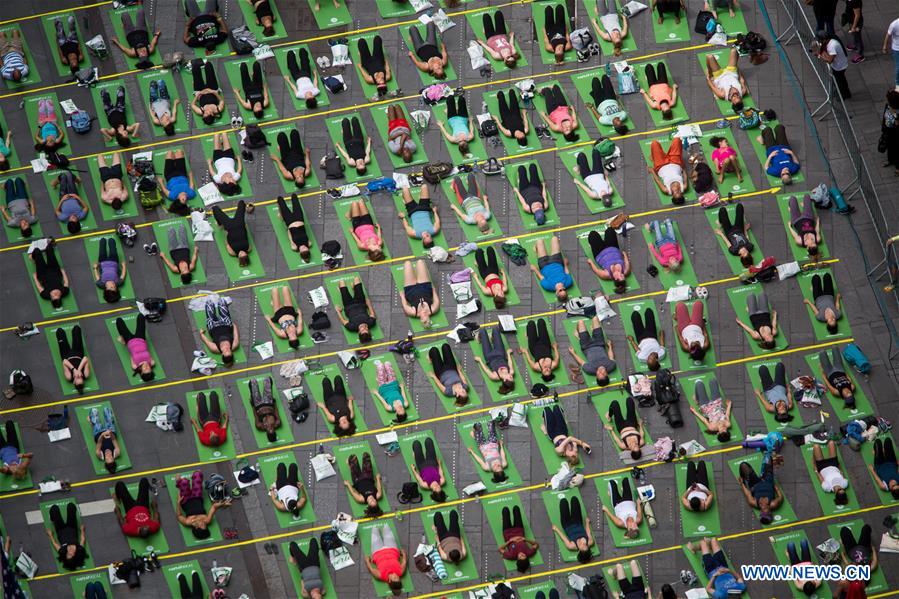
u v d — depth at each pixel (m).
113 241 79.69
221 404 76.44
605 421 75.69
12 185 80.81
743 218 79.19
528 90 82.75
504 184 81.06
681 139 81.38
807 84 82.56
